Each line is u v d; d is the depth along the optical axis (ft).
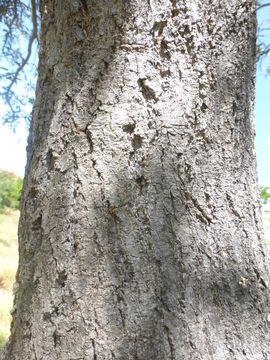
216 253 1.90
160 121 1.95
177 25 2.03
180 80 2.01
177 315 1.77
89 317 1.77
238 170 2.06
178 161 1.94
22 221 2.11
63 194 1.93
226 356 1.76
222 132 2.04
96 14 2.04
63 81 2.06
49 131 2.04
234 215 1.99
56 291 1.84
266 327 1.89
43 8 2.37
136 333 1.73
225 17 2.10
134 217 1.85
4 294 8.42
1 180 19.79
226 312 1.83
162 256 1.82
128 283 1.78
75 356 1.74
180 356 1.72
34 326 1.87
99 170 1.90
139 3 2.01
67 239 1.88
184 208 1.90
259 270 1.97
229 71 2.09
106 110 1.96
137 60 1.98
